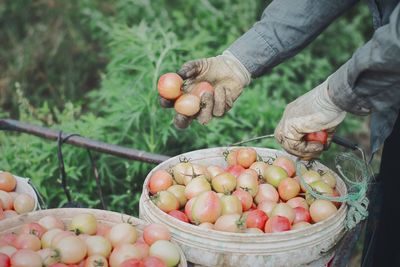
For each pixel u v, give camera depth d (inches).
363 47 62.8
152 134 116.6
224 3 181.6
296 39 79.7
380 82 62.8
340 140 79.9
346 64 66.1
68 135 90.5
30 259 63.0
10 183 80.4
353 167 82.4
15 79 186.7
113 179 116.9
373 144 72.4
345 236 70.9
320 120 69.6
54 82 187.8
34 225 69.4
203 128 124.0
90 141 90.0
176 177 78.8
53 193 116.0
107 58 192.7
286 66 166.6
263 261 65.7
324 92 68.8
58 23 200.5
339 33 192.9
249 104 135.6
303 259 67.1
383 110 64.7
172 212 71.7
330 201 73.3
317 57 186.7
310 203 75.9
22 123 92.6
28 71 188.5
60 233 67.2
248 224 70.3
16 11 206.2
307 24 78.9
